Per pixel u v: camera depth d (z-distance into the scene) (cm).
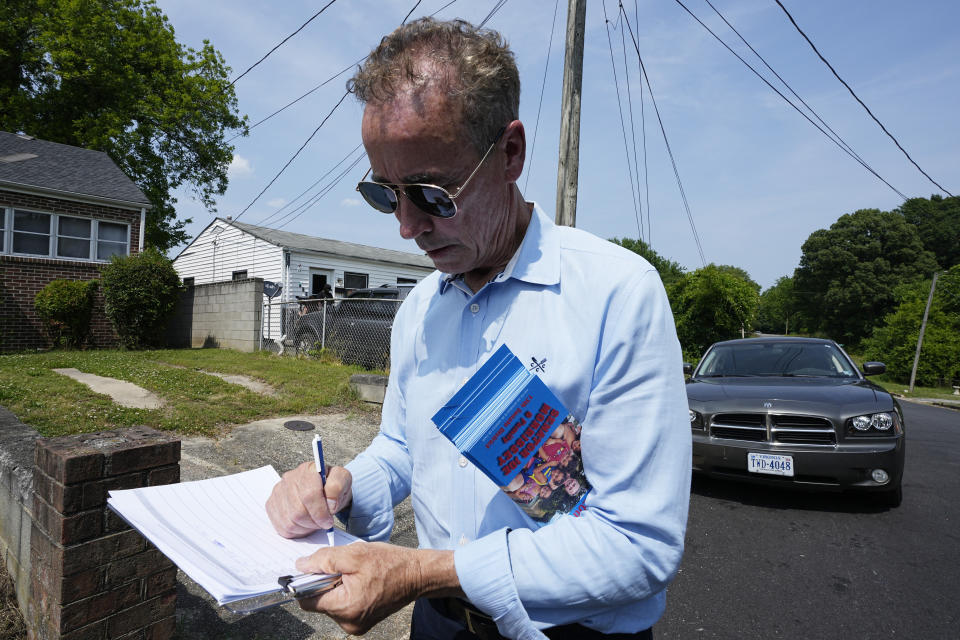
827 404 378
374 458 104
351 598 65
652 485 69
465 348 88
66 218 1091
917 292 3100
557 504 75
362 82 79
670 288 1608
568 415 75
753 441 387
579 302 78
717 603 256
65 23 1516
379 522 99
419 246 87
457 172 77
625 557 67
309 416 509
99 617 160
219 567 68
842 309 4797
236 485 100
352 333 850
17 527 193
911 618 243
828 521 364
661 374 73
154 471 170
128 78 1623
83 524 156
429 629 94
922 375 2564
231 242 1591
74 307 1012
